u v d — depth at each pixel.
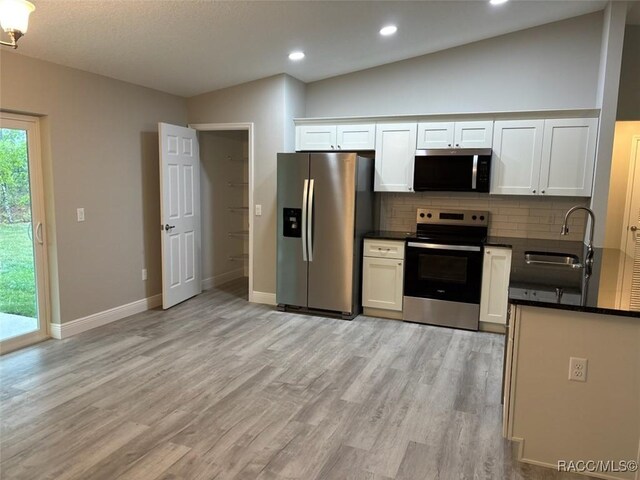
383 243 4.56
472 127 4.36
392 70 4.92
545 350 2.21
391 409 2.80
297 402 2.87
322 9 3.33
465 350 3.79
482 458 2.32
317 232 4.55
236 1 3.05
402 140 4.62
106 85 4.21
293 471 2.19
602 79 3.99
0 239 3.54
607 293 2.30
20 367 3.33
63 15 2.96
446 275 4.34
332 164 4.41
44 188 3.77
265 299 5.14
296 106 5.11
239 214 6.58
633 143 5.38
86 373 3.24
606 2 3.91
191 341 3.92
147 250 4.83
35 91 3.56
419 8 3.52
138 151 4.63
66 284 3.92
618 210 5.52
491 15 3.89
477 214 4.69
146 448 2.35
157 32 3.40
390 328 4.33
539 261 3.61
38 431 2.49
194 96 5.23
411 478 2.15
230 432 2.52
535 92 4.45
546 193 4.20
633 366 2.10
